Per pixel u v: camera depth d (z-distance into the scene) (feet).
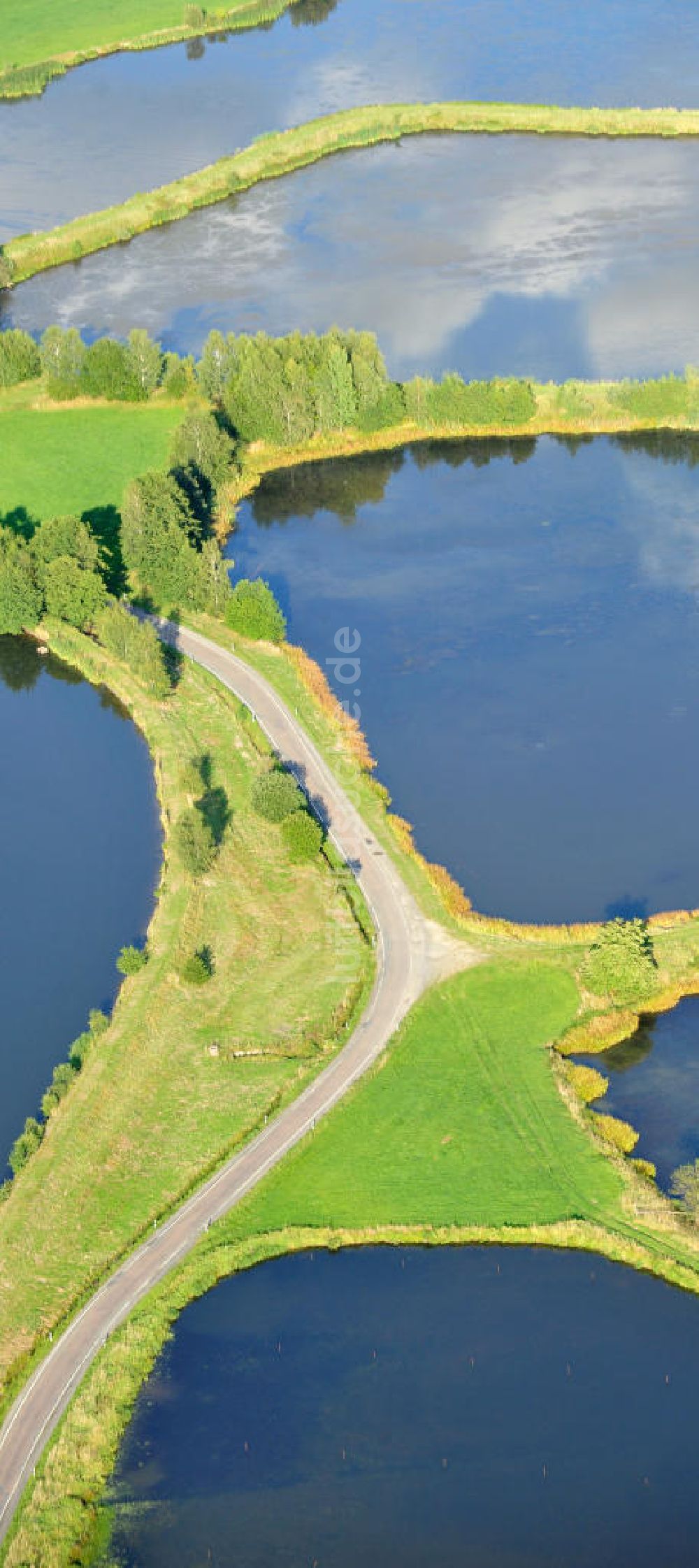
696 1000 515.50
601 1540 376.68
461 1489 387.55
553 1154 460.14
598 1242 436.76
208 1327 422.82
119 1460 392.88
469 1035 497.87
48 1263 432.66
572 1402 406.21
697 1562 371.15
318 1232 440.04
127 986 523.29
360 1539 377.09
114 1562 370.73
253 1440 397.80
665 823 597.11
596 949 515.50
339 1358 416.67
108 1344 412.77
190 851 560.20
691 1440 397.60
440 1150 462.19
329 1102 476.13
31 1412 396.57
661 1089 486.79
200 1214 445.37
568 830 593.83
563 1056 495.00
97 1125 471.21
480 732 648.79
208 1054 493.77
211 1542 375.45
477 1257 438.40
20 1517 372.58
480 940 533.55
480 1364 415.03
